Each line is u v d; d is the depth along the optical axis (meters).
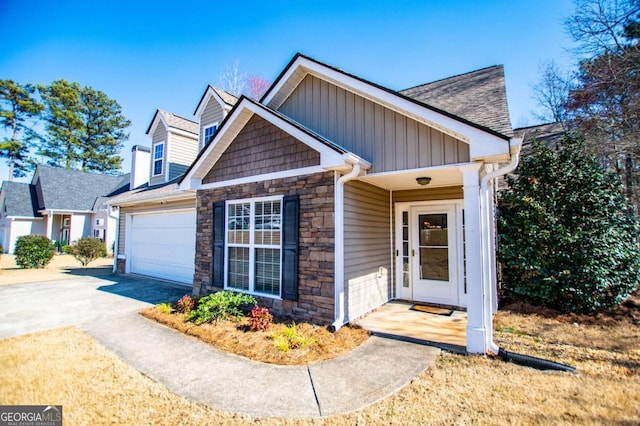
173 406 3.18
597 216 6.44
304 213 5.98
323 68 6.23
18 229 24.12
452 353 4.45
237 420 2.97
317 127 6.63
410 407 3.12
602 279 6.12
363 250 6.38
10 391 3.43
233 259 7.27
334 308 5.45
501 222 7.10
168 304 6.96
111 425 2.86
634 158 9.80
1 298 8.12
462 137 4.69
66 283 10.42
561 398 3.23
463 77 8.39
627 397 3.24
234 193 7.25
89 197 25.62
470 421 2.88
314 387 3.54
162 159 12.80
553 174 6.83
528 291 6.73
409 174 5.55
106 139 37.81
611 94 10.54
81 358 4.32
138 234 12.58
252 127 6.98
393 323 5.74
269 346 4.70
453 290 7.03
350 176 5.41
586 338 5.05
